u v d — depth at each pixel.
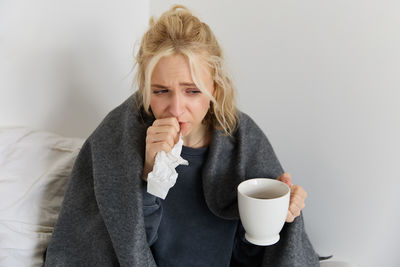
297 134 1.15
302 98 1.12
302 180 1.17
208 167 0.87
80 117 1.18
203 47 0.73
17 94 1.04
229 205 0.88
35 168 0.95
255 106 1.21
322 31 1.05
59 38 1.08
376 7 0.96
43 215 0.93
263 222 0.68
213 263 0.90
